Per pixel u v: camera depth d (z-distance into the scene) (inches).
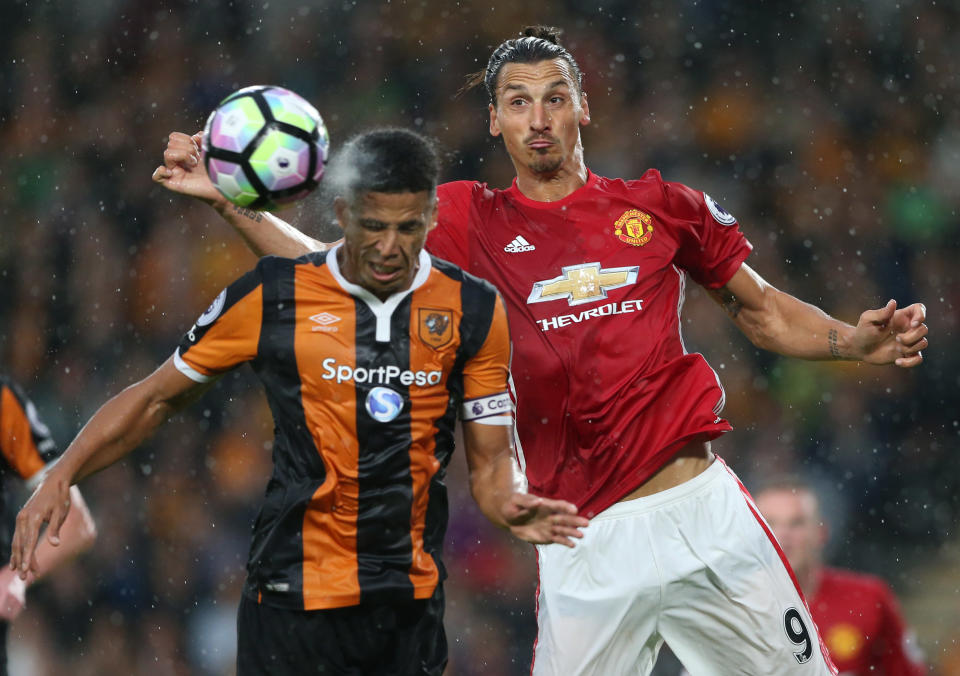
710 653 615.8
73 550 690.2
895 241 1897.1
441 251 612.1
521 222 613.9
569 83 609.9
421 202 473.7
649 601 601.6
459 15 2053.4
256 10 2046.0
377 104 1999.3
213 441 1566.2
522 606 1395.2
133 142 1953.7
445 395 514.0
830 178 1935.3
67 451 516.4
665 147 1953.7
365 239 475.5
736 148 1951.3
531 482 612.4
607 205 613.9
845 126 1977.1
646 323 600.4
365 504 505.4
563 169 616.4
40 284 1818.4
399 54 2028.8
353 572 509.0
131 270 1802.4
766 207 1914.4
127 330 1763.0
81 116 1979.6
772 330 650.8
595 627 604.1
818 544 800.9
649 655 625.3
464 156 1945.1
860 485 1595.7
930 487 1610.5
